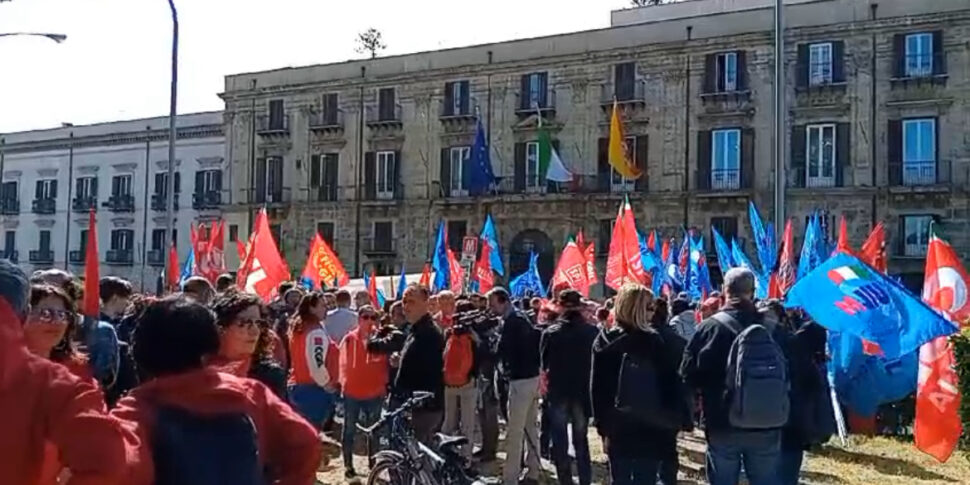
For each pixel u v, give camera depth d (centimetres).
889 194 3609
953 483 1121
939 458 1046
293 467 391
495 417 1255
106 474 307
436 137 4553
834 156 3725
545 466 1209
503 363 1088
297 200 4900
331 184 4825
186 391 363
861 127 3678
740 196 3850
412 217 4597
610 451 759
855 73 3694
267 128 5006
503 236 4353
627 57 4100
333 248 4778
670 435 753
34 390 315
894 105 3631
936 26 3556
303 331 1038
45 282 590
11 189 6350
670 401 738
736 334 709
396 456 822
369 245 4697
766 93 3838
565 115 4241
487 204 4378
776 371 687
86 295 767
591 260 2108
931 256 1211
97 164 5959
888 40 3641
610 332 766
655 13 4481
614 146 3738
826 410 752
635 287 755
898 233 3616
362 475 1127
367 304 1210
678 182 3984
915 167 3591
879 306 1018
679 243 3947
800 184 3778
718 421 702
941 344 1045
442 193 4522
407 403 861
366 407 1095
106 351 699
